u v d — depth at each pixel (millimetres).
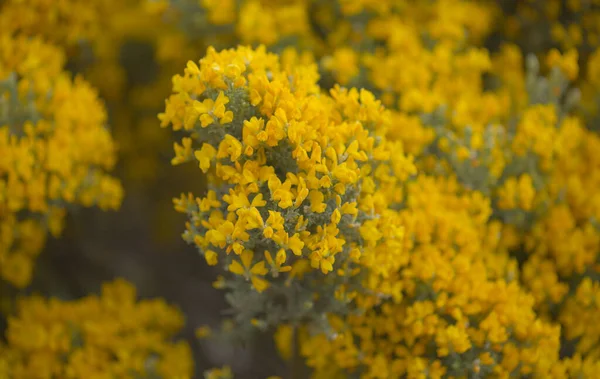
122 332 2688
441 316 2164
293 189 1805
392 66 2611
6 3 2600
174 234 4156
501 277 2318
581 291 2299
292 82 1942
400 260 2098
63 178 2367
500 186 2494
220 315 4090
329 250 1781
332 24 2961
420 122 2514
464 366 2104
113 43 3377
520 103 2746
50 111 2414
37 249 2732
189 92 1865
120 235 4254
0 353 2570
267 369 3744
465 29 3008
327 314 2230
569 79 2740
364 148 1938
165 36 3240
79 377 2496
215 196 1880
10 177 2242
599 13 3006
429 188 2299
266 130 1736
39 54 2527
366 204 1901
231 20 2885
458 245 2238
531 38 3174
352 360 2229
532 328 2115
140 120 3699
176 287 4156
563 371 2125
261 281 1832
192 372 2777
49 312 2656
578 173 2592
